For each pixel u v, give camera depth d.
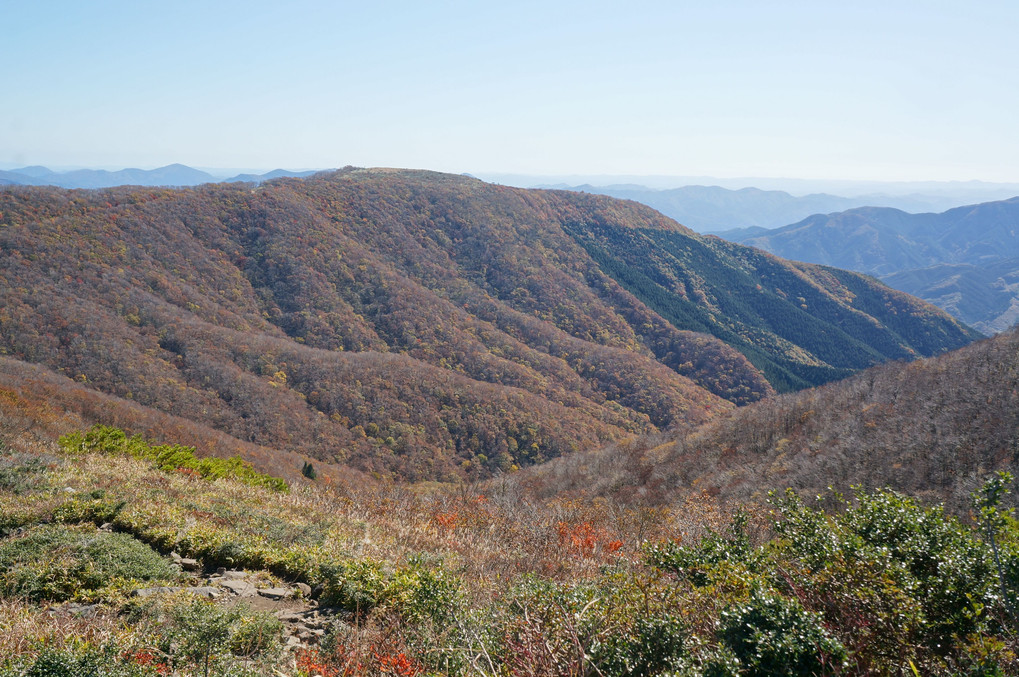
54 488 9.75
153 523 8.38
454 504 12.51
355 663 4.46
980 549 4.38
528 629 3.89
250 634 4.96
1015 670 3.28
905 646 3.51
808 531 5.35
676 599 4.33
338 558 7.39
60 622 5.09
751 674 3.43
